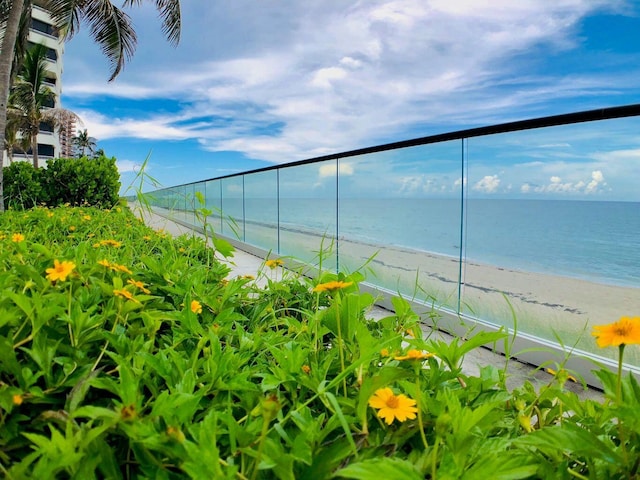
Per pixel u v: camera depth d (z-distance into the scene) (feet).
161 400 1.53
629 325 1.54
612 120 7.07
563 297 7.30
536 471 1.41
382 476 1.20
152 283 3.81
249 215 21.84
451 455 1.35
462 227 9.43
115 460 1.37
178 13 30.07
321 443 1.58
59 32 28.43
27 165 28.50
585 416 1.86
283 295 3.84
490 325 7.92
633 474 1.42
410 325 2.84
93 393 1.91
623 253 6.94
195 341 2.60
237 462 1.49
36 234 7.46
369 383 1.53
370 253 11.98
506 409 2.04
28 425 1.59
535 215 8.02
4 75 22.39
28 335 2.11
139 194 4.65
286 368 2.02
